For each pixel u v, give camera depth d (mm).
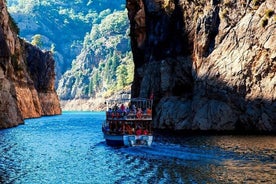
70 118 137500
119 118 51500
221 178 29828
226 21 70062
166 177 30766
